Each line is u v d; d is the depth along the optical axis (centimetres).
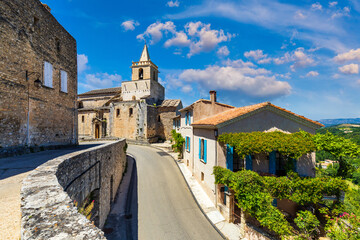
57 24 1362
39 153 1022
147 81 3803
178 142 2144
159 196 1346
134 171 1898
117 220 1047
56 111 1341
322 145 874
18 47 987
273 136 913
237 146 918
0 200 403
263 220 756
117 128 3647
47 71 1238
